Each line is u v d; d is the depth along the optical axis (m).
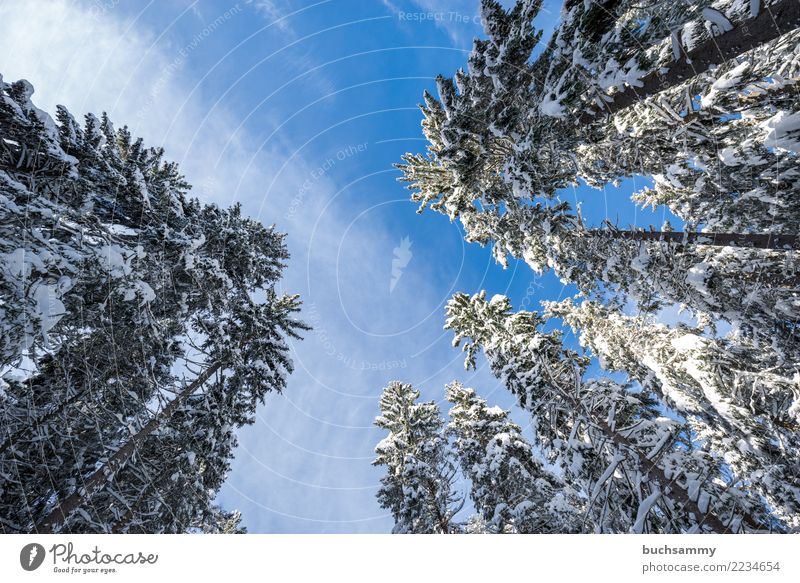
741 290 7.62
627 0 5.42
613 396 9.07
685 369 10.20
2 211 4.75
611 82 5.88
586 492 8.09
